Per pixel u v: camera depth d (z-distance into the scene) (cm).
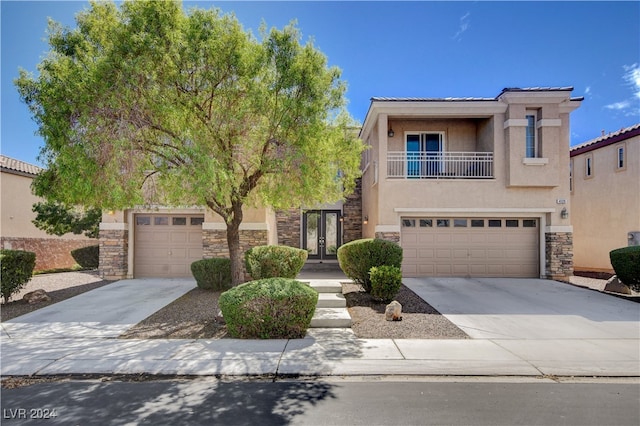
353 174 1012
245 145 768
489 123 1334
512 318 784
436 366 521
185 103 702
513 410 396
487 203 1277
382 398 426
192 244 1288
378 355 563
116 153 614
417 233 1301
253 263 1017
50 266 1864
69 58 661
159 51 649
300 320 653
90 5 693
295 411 394
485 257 1298
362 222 1709
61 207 1522
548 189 1278
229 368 513
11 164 1742
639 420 375
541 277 1276
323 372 503
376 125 1383
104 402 418
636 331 696
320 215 1745
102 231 1260
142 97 674
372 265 959
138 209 1255
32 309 860
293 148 725
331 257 1730
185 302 913
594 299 973
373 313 816
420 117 1345
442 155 1375
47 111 639
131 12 665
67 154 610
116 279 1247
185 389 455
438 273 1293
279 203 850
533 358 552
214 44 674
